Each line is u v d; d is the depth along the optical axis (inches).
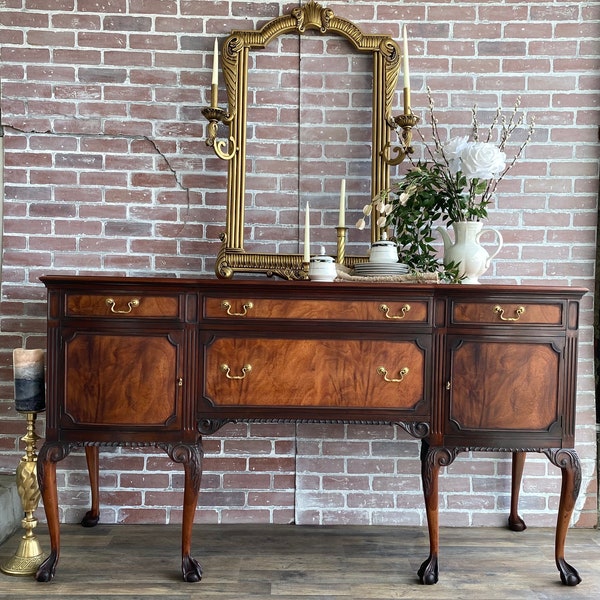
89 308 68.1
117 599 65.3
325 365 68.7
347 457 88.8
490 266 90.0
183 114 88.8
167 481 88.3
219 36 88.7
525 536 85.0
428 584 69.6
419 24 89.0
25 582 69.1
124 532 84.4
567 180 89.7
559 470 89.3
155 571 72.1
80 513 87.9
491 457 89.3
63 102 88.0
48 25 87.6
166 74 88.6
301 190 89.2
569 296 68.6
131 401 68.2
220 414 68.7
